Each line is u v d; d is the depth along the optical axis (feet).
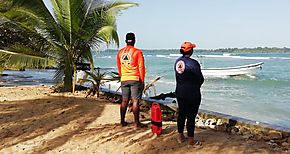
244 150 16.98
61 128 22.86
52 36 40.32
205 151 16.92
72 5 38.29
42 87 49.34
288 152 16.98
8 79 82.43
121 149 18.20
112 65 215.51
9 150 18.78
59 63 42.65
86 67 43.34
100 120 25.02
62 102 32.32
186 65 17.17
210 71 95.50
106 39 39.40
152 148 17.87
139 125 22.00
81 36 40.68
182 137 18.35
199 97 17.44
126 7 41.68
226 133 21.04
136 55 21.54
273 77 101.35
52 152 18.34
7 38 42.24
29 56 38.34
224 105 48.55
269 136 20.15
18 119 25.31
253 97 57.26
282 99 54.85
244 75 97.71
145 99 32.19
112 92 38.75
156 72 126.00
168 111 29.30
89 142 19.66
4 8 36.24
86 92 41.88
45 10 37.81
